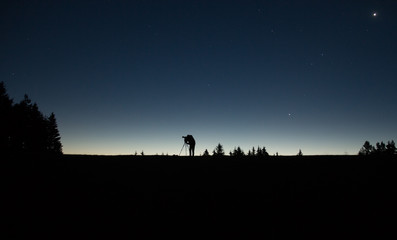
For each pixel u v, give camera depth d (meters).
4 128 36.94
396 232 5.23
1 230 5.14
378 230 5.35
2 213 5.93
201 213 6.34
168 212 6.38
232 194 7.78
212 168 11.31
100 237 5.01
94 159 12.77
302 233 5.27
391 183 8.48
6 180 8.24
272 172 10.52
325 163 12.02
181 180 9.30
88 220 5.81
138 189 8.16
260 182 9.09
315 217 6.08
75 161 11.94
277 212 6.41
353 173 9.99
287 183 8.91
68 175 9.39
